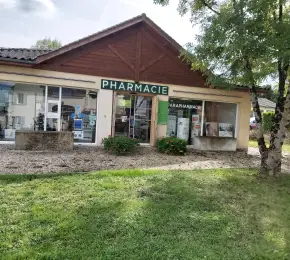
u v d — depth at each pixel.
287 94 7.49
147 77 12.30
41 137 9.79
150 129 12.76
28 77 10.73
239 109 14.11
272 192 6.30
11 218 4.13
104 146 10.55
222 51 7.49
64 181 6.08
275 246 3.88
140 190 5.79
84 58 11.39
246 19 6.61
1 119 10.99
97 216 4.35
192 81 13.05
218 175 7.61
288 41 6.22
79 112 11.66
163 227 4.17
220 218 4.64
